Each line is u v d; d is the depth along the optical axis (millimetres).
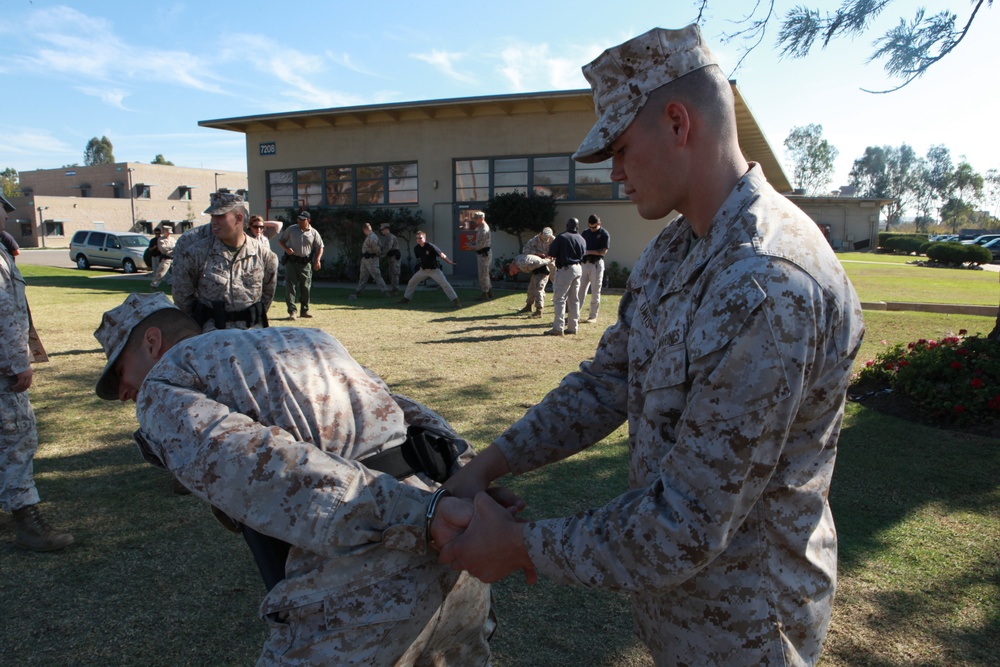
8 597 3014
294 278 11539
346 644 1398
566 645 2686
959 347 6125
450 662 1726
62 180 58375
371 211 19719
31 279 19828
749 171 1304
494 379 6875
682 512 1158
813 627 1353
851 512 3781
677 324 1263
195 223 56438
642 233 17344
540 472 4324
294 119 19500
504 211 17266
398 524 1431
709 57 1296
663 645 1402
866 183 89062
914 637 2678
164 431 1412
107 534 3611
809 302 1140
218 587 3111
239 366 1506
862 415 5582
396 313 12125
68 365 7633
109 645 2680
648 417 1331
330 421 1499
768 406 1119
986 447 4809
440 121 18781
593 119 17516
